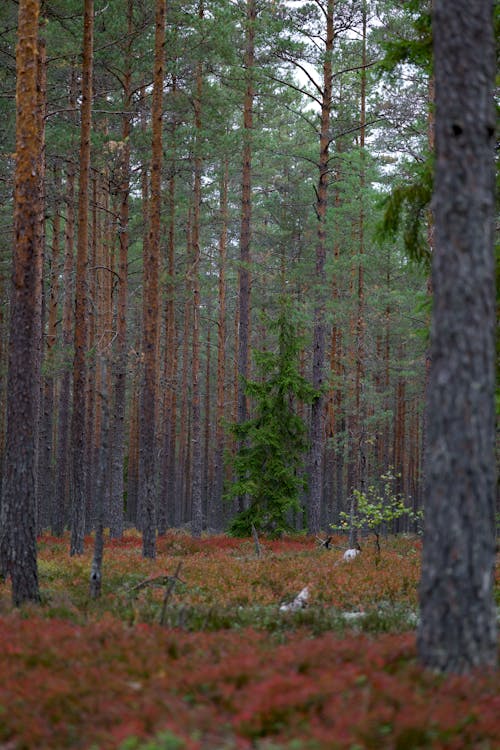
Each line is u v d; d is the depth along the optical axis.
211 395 59.69
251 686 6.05
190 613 10.27
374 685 5.89
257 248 42.00
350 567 16.66
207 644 8.00
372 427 34.16
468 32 7.09
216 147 28.03
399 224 10.81
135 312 43.03
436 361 6.91
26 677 6.86
